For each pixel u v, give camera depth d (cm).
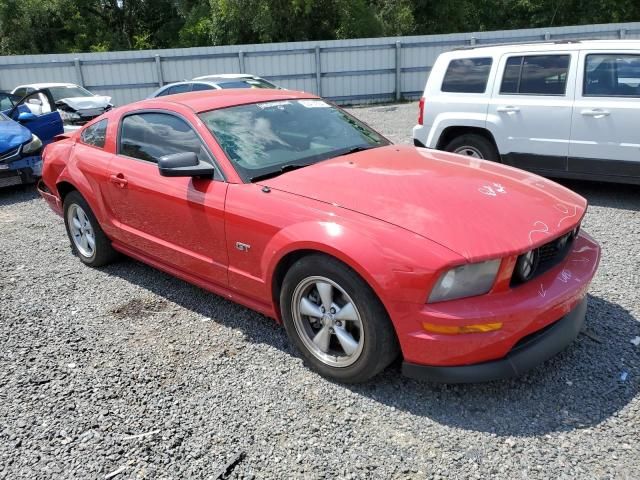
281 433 285
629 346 347
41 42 3222
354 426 288
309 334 331
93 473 263
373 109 1859
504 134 689
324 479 254
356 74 2059
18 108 1079
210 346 371
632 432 273
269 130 404
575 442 269
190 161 360
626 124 604
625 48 602
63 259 551
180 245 404
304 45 2016
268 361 350
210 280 392
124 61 2028
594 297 413
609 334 361
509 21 3441
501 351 280
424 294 272
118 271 509
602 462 255
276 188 344
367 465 261
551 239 295
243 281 360
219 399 314
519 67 675
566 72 641
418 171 360
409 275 274
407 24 2878
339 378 320
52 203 552
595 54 621
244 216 343
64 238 623
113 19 3472
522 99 672
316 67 2038
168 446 279
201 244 383
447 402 303
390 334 294
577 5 3275
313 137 415
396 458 264
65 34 3344
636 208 631
